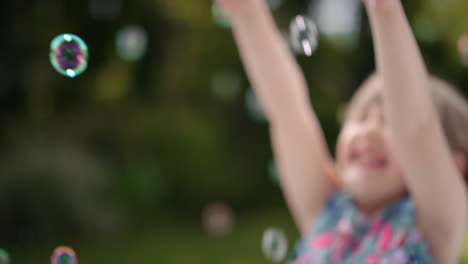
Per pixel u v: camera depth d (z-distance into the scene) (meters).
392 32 1.02
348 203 1.29
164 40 6.13
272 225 5.54
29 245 4.81
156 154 6.00
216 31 6.23
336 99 6.39
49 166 5.04
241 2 1.29
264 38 1.31
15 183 4.89
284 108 1.35
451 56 5.71
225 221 5.68
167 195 5.96
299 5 6.43
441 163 1.11
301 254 1.30
